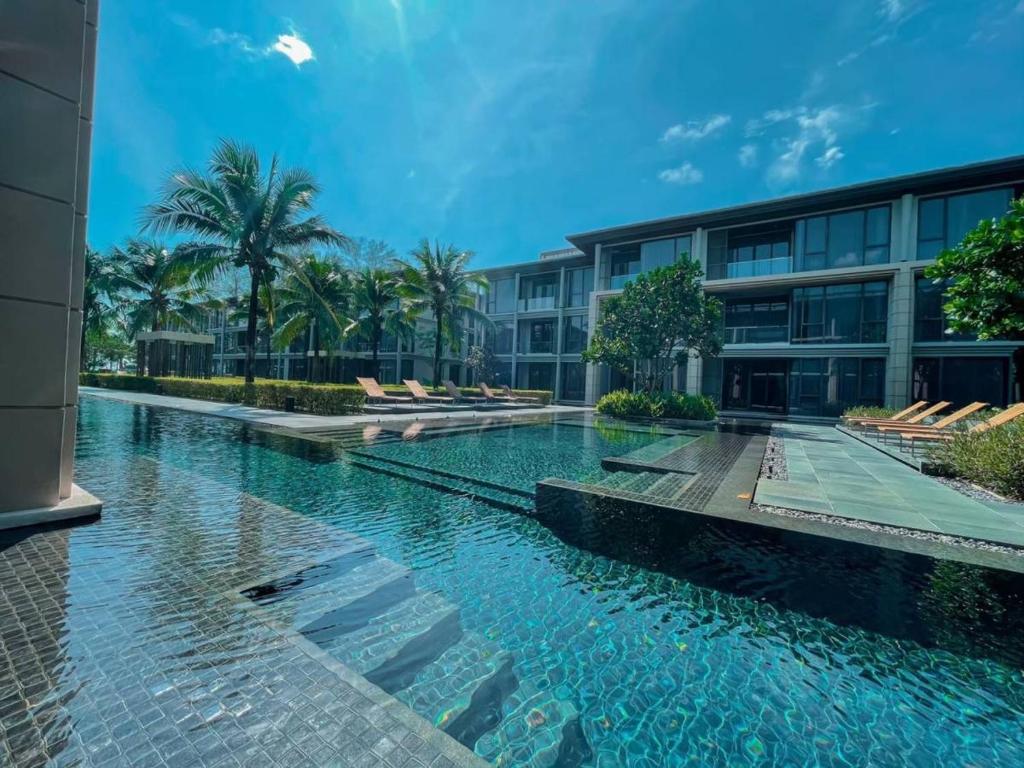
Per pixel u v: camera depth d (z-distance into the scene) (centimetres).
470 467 764
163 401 1792
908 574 369
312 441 968
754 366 2278
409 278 2378
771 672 255
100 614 258
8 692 193
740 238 2298
